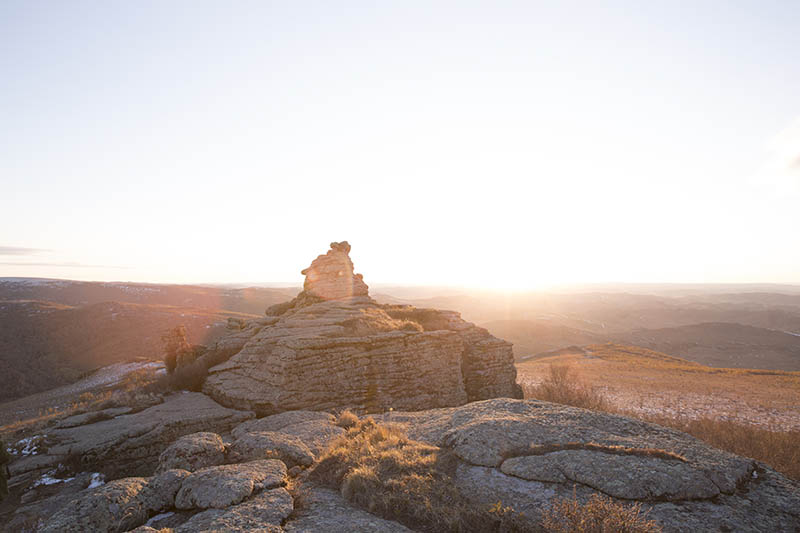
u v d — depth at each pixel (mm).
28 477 14953
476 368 30438
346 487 9508
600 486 8984
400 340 24641
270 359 22656
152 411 20125
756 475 9875
